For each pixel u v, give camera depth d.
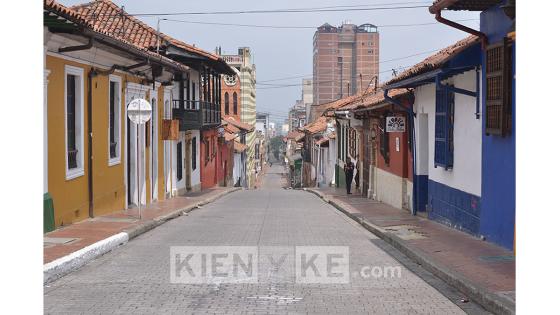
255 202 26.36
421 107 16.91
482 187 11.76
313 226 16.44
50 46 12.54
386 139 22.12
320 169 47.06
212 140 38.72
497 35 10.68
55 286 8.61
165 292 8.28
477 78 11.92
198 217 18.83
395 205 20.72
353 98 35.97
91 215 15.59
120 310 7.33
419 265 10.36
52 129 12.84
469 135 12.68
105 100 16.61
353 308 7.52
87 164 15.26
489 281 8.28
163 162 24.28
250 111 83.81
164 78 23.58
